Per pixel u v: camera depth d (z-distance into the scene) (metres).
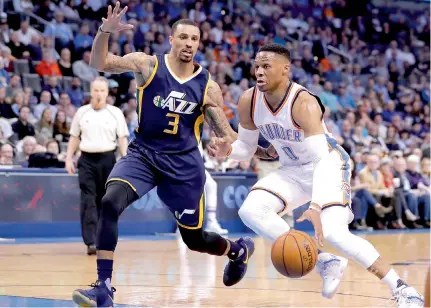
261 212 5.13
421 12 24.44
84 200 8.84
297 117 4.98
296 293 5.71
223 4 20.39
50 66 15.19
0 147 11.79
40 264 7.70
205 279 6.52
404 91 21.59
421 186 16.16
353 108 19.41
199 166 5.14
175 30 4.99
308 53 20.30
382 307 5.02
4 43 15.10
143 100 5.02
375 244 11.25
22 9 16.16
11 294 5.37
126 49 16.48
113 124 8.88
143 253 9.14
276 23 20.97
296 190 5.26
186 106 5.02
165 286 5.99
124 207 4.88
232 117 15.99
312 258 4.57
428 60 23.52
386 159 15.76
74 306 4.73
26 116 13.13
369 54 22.52
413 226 15.97
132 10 17.98
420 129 20.12
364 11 23.58
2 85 14.06
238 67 18.36
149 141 5.08
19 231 11.20
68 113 14.05
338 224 4.83
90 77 15.65
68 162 8.94
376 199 15.35
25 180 11.24
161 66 5.00
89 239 8.74
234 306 4.98
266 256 9.05
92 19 17.30
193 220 5.19
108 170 8.88
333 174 4.88
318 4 22.59
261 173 13.23
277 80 4.98
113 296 4.97
